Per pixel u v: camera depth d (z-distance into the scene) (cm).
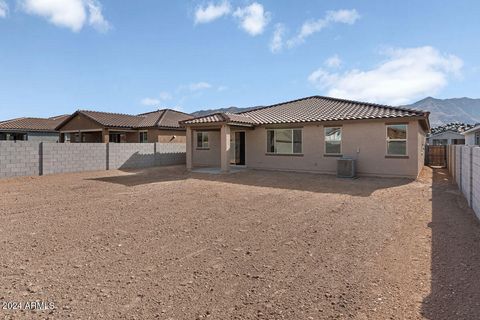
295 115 1806
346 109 1727
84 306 336
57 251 497
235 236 585
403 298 355
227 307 337
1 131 3112
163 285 387
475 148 743
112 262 457
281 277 412
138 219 702
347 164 1470
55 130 3175
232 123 1633
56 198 950
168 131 2844
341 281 400
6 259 461
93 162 1745
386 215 752
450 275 412
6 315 316
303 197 988
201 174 1620
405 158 1423
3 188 1139
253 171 1739
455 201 907
